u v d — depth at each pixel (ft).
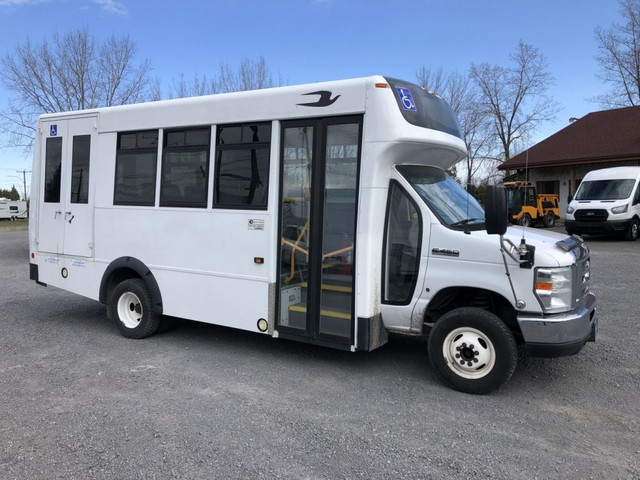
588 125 94.48
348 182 15.69
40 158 23.25
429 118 16.21
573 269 13.97
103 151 20.95
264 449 11.60
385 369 16.92
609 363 17.19
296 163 16.55
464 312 14.62
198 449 11.60
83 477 10.45
